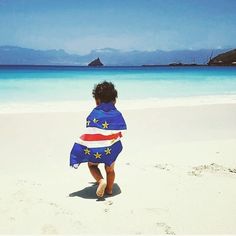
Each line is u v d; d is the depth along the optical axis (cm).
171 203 199
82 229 167
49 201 198
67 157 303
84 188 222
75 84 1245
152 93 969
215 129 441
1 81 1316
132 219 179
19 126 419
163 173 253
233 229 170
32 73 1961
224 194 212
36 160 293
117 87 1138
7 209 185
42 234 161
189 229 170
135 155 308
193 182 233
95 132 203
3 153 313
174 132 418
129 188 222
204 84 1306
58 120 456
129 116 501
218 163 286
